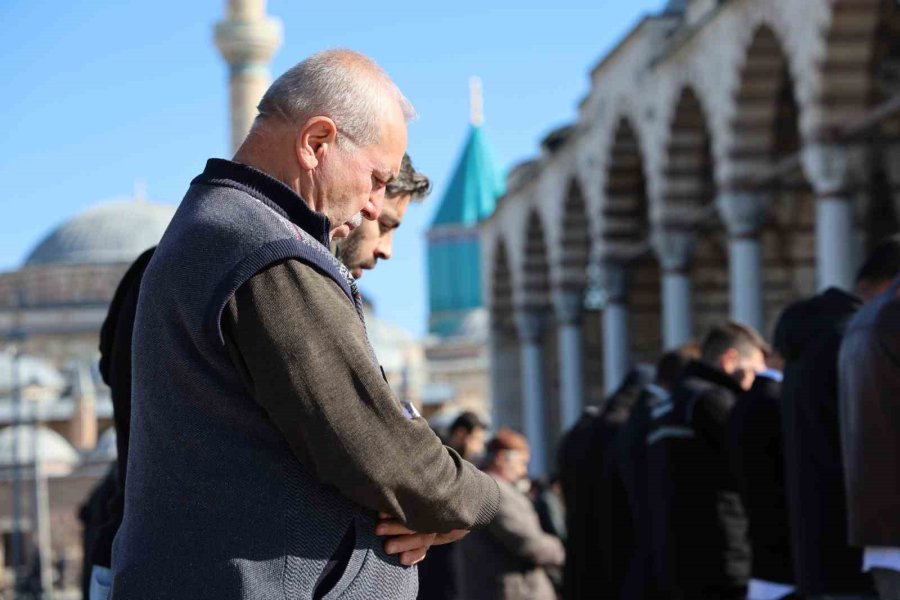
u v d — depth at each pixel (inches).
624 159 1717.5
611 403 554.9
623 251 1747.0
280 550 166.1
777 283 1861.5
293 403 163.6
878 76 1402.6
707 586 425.4
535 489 845.2
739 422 401.1
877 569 289.4
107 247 4645.7
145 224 4726.9
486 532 456.8
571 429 579.2
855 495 290.0
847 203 1184.8
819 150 1181.1
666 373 494.3
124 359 234.1
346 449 164.7
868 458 284.5
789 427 357.7
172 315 169.6
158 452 170.2
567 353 1982.0
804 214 1817.2
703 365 449.7
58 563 3253.0
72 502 3442.4
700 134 1510.8
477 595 459.5
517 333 2453.2
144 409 172.7
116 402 238.2
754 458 396.2
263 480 167.0
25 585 2800.2
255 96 1932.8
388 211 274.5
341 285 173.3
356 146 182.7
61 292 4426.7
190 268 169.5
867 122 1149.7
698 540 427.8
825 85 1173.1
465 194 4724.4
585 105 1793.8
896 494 280.7
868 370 281.3
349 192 183.6
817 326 351.3
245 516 166.2
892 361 276.5
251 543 165.6
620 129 1679.4
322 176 182.1
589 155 1790.1
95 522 378.3
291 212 178.1
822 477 345.1
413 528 173.6
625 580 487.8
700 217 1503.4
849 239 1175.6
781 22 1229.1
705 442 429.7
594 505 545.6
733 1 1315.2
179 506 167.6
